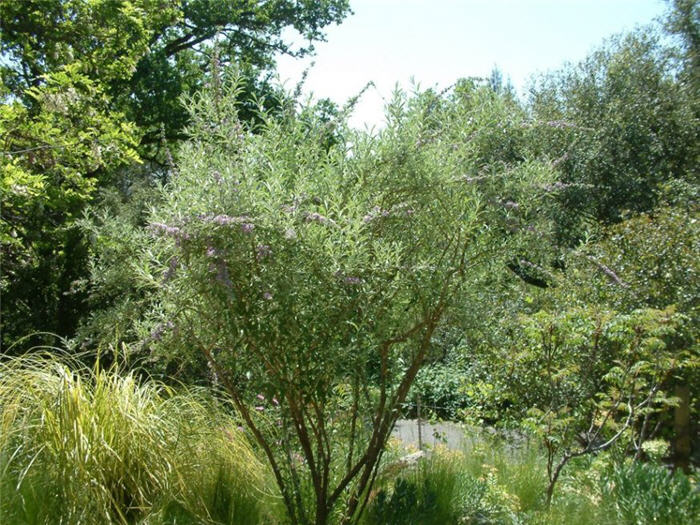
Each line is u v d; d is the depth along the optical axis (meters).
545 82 15.98
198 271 3.23
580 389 5.77
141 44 9.96
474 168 4.06
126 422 3.99
